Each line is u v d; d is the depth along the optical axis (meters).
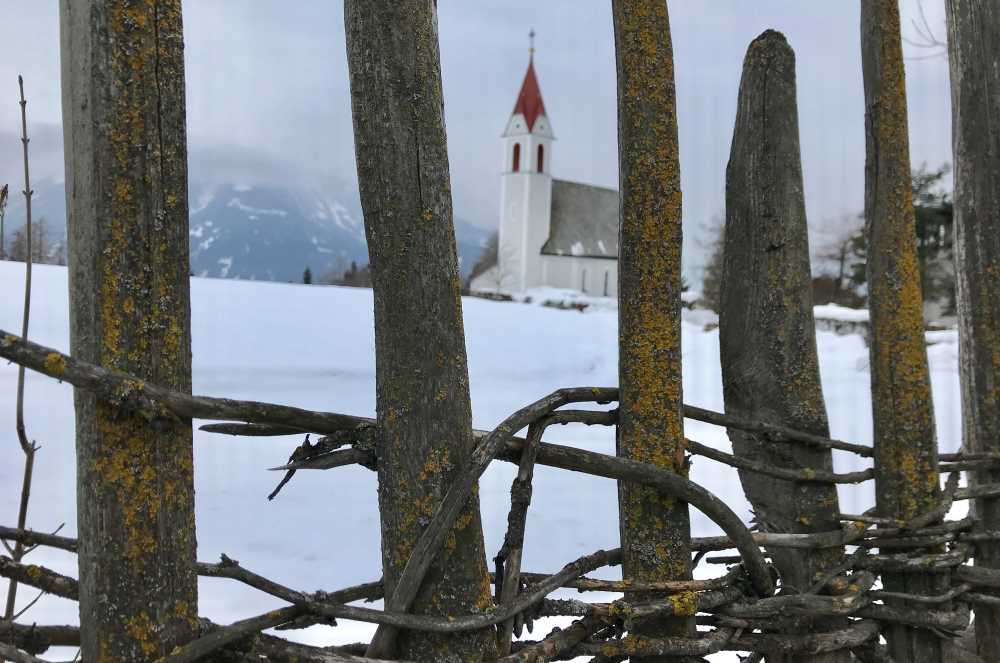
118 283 1.31
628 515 1.98
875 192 2.53
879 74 2.51
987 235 2.81
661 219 1.96
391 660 1.62
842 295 25.97
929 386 2.53
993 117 2.81
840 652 2.30
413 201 1.59
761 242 2.33
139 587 1.34
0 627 1.56
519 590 1.89
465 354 1.66
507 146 53.31
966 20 2.86
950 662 2.53
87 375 1.27
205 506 4.50
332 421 1.61
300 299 16.23
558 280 52.69
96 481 1.32
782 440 2.27
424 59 1.60
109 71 1.29
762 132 2.31
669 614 1.94
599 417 1.99
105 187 1.30
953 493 2.56
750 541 2.06
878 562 2.40
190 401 1.36
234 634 1.45
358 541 4.01
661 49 1.98
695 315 17.31
